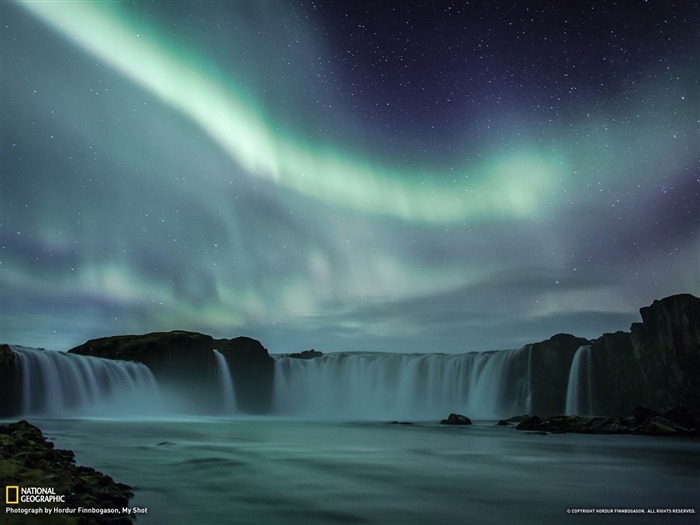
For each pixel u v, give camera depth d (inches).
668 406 2122.3
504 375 2989.7
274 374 3250.5
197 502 527.8
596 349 2596.0
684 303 2085.4
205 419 2485.2
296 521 460.4
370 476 741.3
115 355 2723.9
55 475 529.3
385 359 3351.4
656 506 548.7
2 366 2030.0
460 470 820.0
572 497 596.4
